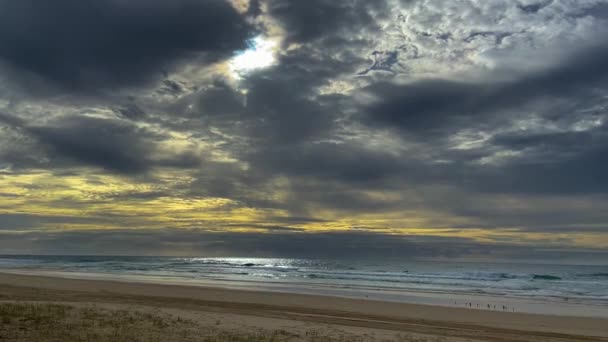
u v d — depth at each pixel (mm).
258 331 12438
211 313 16469
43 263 97938
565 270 95500
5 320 10750
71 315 12820
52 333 9898
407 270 83250
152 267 81125
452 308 24547
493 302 29812
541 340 15305
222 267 87000
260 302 25344
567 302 30391
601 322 20562
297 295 29453
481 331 17000
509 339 15094
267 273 65000
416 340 12844
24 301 16859
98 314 13438
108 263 102875
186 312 16109
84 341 9375
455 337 14602
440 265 117000
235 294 29328
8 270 60781
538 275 64750
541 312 24609
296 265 107438
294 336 12016
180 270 70000
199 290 31219
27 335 9484
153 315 14344
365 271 76062
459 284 47750
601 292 39562
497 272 76500
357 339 12305
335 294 33469
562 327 19109
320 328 14055
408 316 21234
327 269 84500
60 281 35438
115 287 31719
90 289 29406
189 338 10586
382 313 22000
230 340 10625
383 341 12305
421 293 35812
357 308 23750
